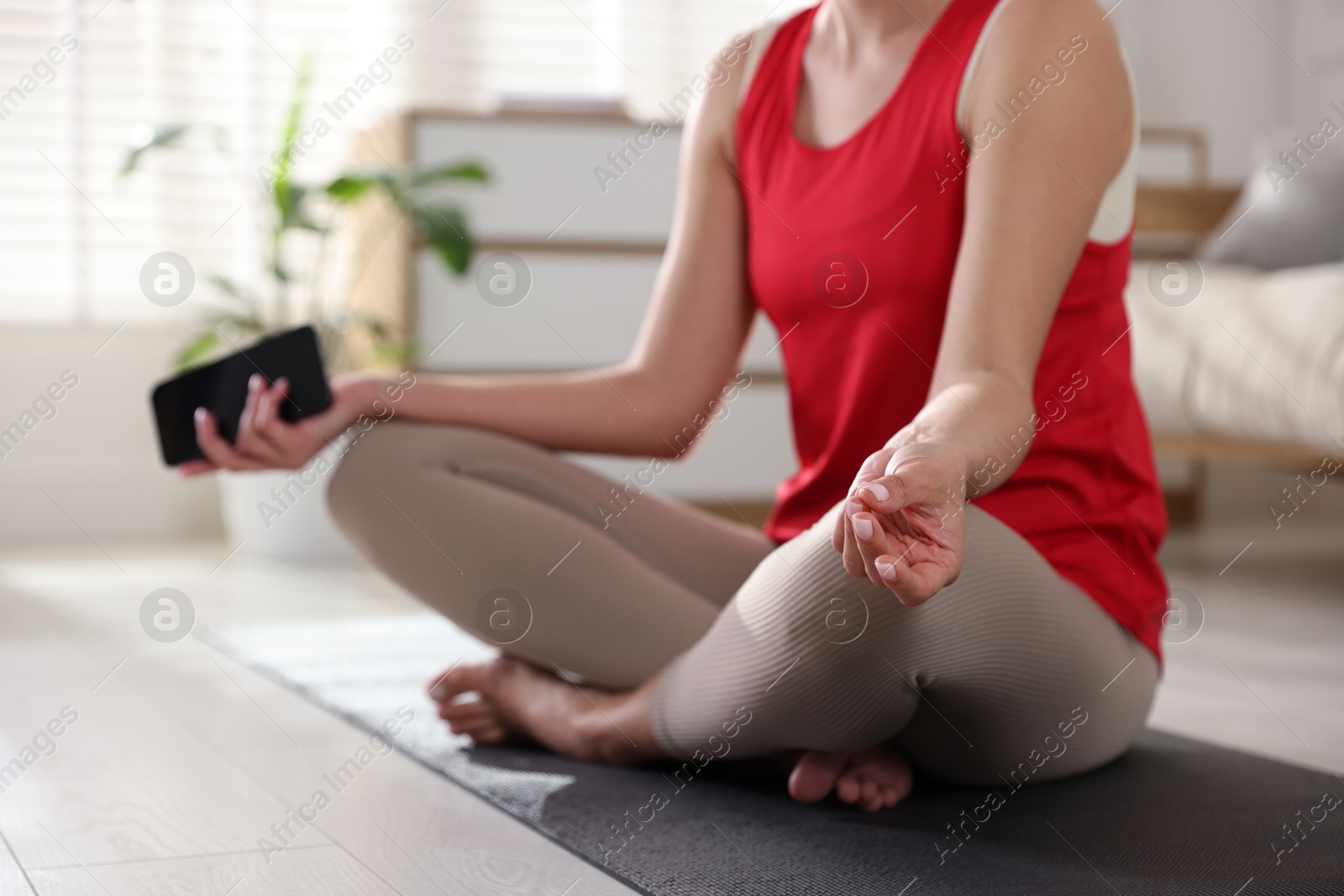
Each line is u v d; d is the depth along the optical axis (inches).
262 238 140.9
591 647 48.4
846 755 45.2
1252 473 162.2
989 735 43.1
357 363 136.5
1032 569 40.7
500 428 51.7
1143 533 46.7
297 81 118.0
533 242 125.6
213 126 128.5
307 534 119.6
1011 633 40.1
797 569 40.1
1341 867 37.9
